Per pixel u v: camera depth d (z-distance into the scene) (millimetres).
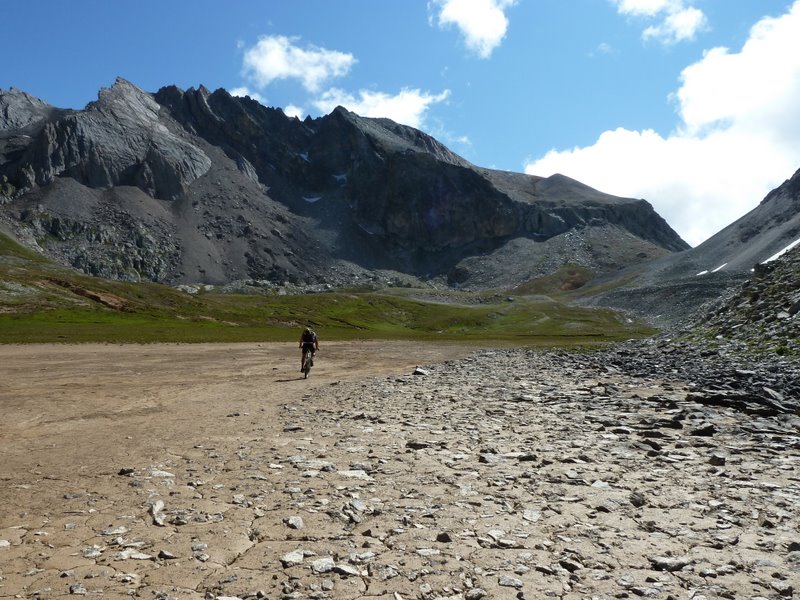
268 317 162000
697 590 5766
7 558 6656
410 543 7082
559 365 35938
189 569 6324
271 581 6012
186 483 10000
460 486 9695
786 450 12438
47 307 118562
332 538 7273
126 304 140000
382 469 10945
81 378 29844
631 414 17250
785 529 7531
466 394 23109
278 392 25531
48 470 11047
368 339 103562
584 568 6344
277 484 9891
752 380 21766
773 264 42469
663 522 7855
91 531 7570
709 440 13406
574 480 10031
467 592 5762
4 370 33281
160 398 23078
